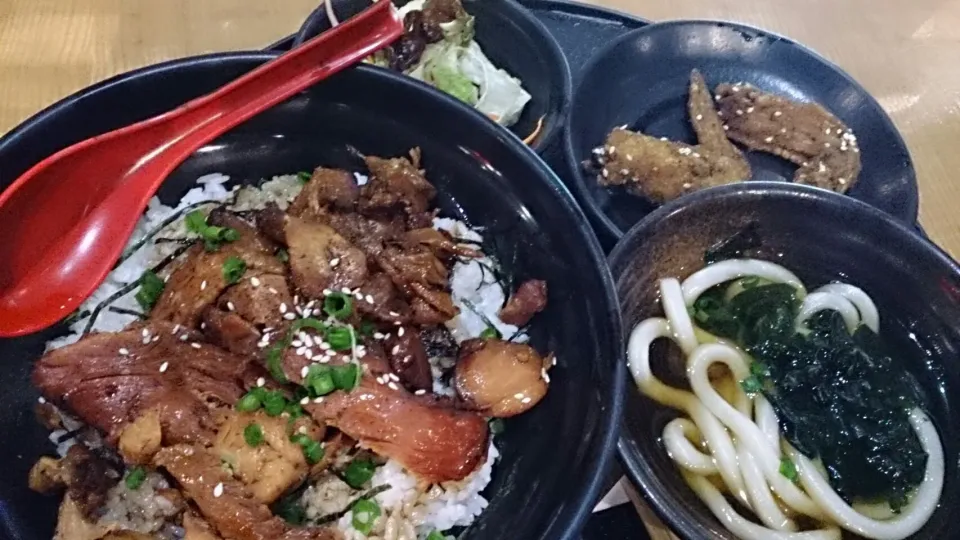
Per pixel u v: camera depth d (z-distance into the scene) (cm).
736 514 36
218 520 31
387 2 36
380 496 34
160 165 34
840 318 39
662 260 40
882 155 44
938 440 37
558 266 35
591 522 35
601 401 32
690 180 44
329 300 34
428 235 37
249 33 42
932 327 39
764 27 48
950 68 46
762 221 40
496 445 35
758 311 40
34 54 40
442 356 37
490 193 37
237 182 38
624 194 45
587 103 46
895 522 36
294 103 36
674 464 38
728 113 46
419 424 33
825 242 40
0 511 31
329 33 35
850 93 45
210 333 34
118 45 41
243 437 32
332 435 33
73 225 34
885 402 37
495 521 34
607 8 47
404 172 37
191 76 34
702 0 48
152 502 32
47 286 34
